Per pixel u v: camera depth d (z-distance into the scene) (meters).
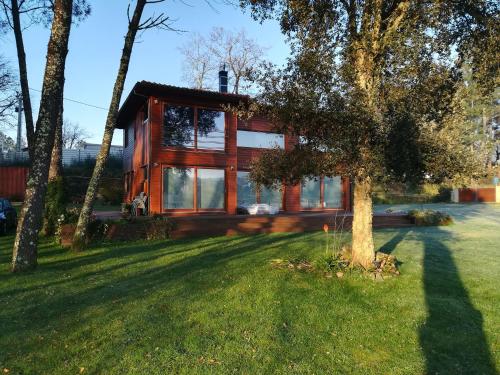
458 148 6.96
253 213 18.30
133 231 12.33
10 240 12.44
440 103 7.17
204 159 17.72
